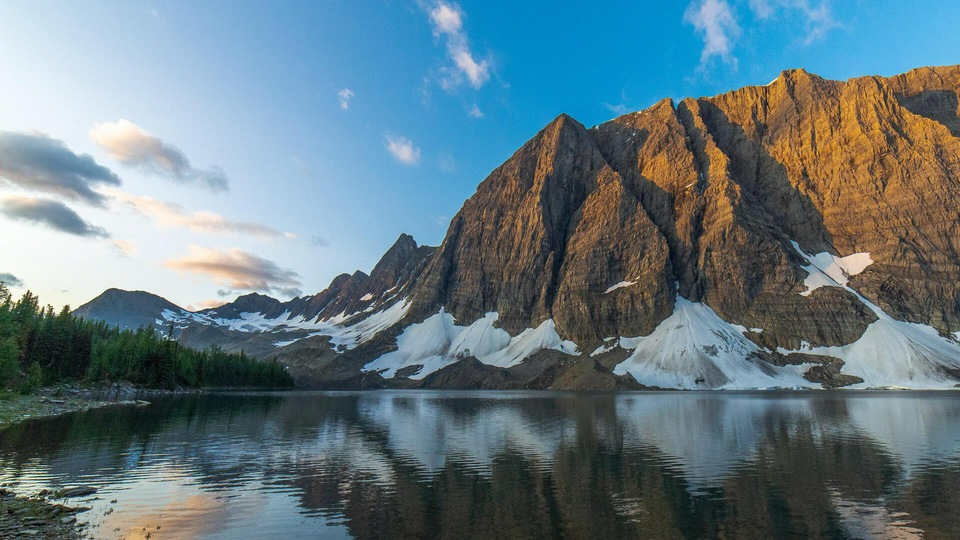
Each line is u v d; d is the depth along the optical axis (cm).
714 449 4603
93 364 13938
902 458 4081
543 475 3497
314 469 3709
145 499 2805
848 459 4047
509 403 11731
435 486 3169
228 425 6531
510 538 2181
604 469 3697
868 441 5050
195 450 4491
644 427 6388
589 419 7475
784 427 6288
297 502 2773
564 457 4209
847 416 7725
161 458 4056
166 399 12025
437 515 2531
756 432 5809
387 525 2367
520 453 4422
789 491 3009
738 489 3066
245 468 3728
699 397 13975
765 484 3192
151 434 5456
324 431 6022
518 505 2720
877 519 2450
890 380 18888
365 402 12319
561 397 14612
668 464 3878
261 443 5006
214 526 2334
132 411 8212
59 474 3406
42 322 13450
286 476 3459
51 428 5666
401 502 2781
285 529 2298
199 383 18312
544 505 2720
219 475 3475
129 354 15300
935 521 2411
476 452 4488
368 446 4853
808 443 4941
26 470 3500
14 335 10600
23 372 11388
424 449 4672
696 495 2925
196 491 3008
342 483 3250
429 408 10088
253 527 2327
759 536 2208
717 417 7669
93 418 6875
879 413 8256
